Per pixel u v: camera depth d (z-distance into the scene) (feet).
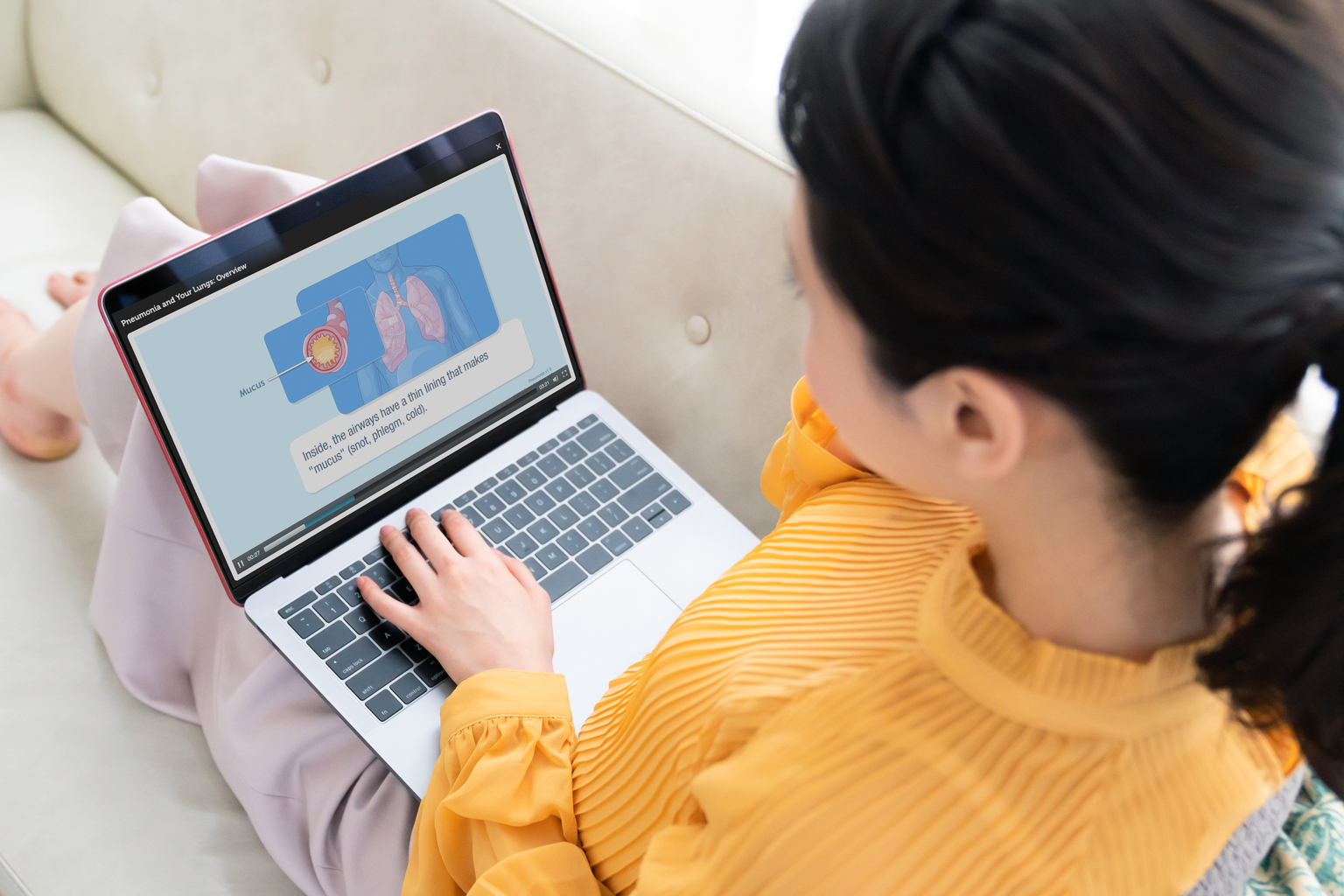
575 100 3.11
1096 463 1.11
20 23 4.45
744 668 1.55
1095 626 1.25
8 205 4.06
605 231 3.14
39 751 2.67
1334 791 1.21
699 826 1.59
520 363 2.84
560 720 2.14
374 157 3.66
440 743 2.28
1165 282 0.93
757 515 3.12
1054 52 0.91
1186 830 1.36
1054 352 1.00
